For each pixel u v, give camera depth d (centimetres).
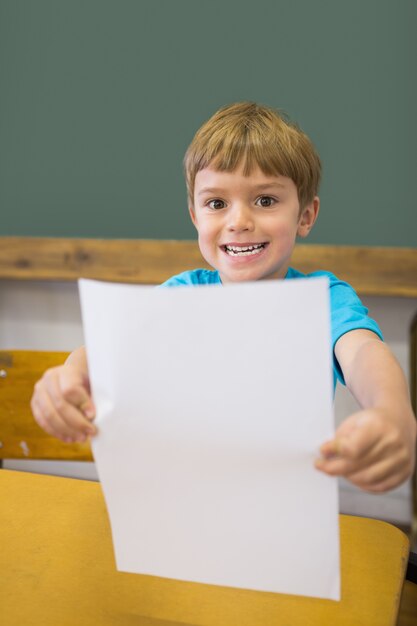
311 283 37
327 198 175
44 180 196
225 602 55
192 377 40
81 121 189
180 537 46
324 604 55
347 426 40
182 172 184
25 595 56
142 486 45
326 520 43
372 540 65
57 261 194
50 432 48
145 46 181
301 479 42
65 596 56
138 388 42
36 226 199
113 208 192
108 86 185
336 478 41
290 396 40
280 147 80
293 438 41
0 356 104
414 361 175
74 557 62
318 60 169
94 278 192
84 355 62
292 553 45
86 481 77
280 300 38
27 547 63
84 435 46
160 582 58
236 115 85
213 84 178
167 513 46
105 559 61
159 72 181
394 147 168
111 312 40
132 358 41
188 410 41
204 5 174
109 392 43
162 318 39
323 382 39
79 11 183
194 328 39
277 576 46
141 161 187
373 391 49
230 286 38
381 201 172
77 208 194
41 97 191
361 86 167
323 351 38
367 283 172
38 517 69
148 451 44
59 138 192
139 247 186
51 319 212
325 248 174
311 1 167
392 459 40
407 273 169
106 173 190
